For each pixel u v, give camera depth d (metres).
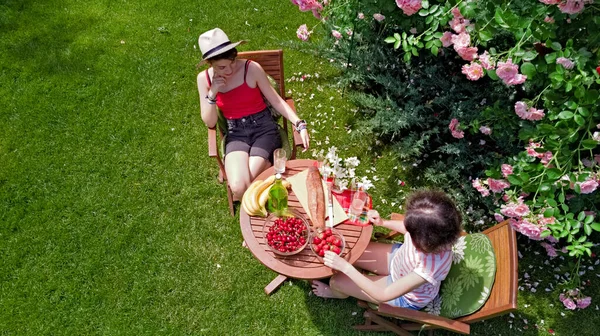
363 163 3.94
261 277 3.36
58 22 4.89
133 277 3.33
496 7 2.55
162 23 4.93
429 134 3.78
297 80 4.49
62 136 4.05
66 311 3.18
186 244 3.50
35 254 3.41
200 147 4.04
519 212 2.56
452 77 3.87
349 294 2.89
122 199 3.71
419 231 2.25
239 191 3.20
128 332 3.11
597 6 2.34
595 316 3.15
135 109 4.27
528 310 3.20
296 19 5.00
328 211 2.81
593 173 2.50
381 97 3.99
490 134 3.35
